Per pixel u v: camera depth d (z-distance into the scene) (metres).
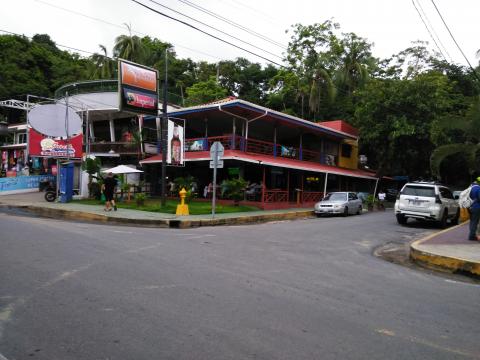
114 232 10.84
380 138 30.20
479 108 20.88
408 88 28.56
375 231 14.37
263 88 51.38
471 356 3.78
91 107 27.78
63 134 21.31
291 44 42.03
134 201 20.98
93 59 43.50
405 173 33.91
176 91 46.66
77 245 8.37
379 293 5.97
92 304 4.73
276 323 4.38
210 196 23.53
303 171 26.48
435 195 15.93
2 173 32.62
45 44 49.19
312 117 43.03
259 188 23.02
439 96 28.56
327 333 4.18
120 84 18.42
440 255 8.37
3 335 3.82
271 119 24.45
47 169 30.73
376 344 3.96
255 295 5.41
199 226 14.76
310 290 5.86
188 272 6.50
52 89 44.47
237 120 25.19
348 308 5.09
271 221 17.88
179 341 3.79
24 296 4.96
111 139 29.98
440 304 5.57
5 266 6.35
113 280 5.79
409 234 14.02
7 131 36.62
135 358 3.41
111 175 16.75
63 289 5.27
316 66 39.50
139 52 41.41
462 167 34.41
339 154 32.47
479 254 8.59
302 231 13.49
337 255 9.20
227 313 4.62
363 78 38.19
